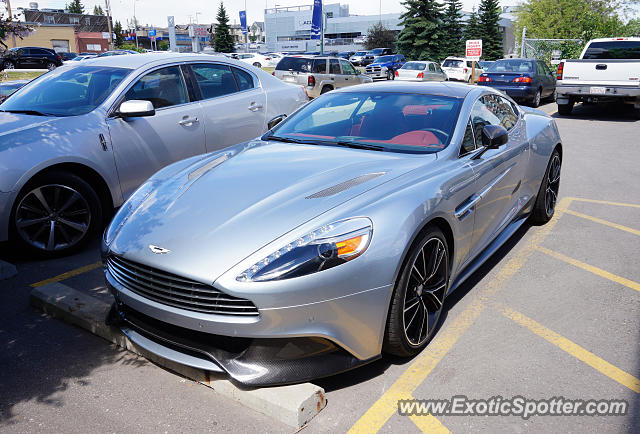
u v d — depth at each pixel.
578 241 4.66
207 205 2.73
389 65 37.38
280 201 2.66
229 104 5.54
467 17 64.12
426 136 3.42
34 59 35.22
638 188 6.56
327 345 2.42
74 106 4.57
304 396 2.34
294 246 2.34
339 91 4.22
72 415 2.39
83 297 3.34
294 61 16.75
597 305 3.45
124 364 2.80
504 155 3.79
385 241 2.45
